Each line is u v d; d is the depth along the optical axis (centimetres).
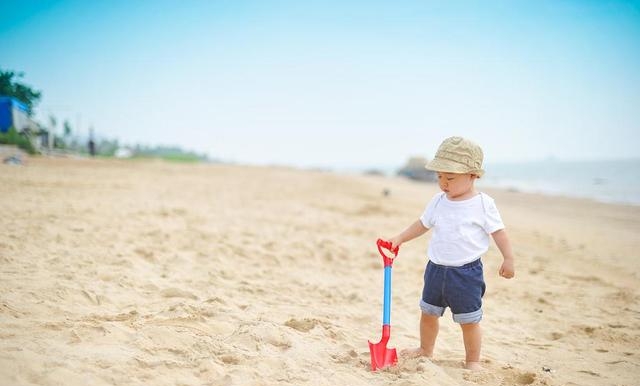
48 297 370
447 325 443
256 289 499
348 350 339
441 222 324
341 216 1205
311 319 389
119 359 257
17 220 663
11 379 214
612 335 440
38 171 1539
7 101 2580
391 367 306
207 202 1190
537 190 3073
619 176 5162
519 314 506
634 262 812
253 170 3925
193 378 251
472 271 313
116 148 6162
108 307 379
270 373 271
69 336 282
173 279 495
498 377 304
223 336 329
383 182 3603
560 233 1155
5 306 332
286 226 941
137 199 1059
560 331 450
